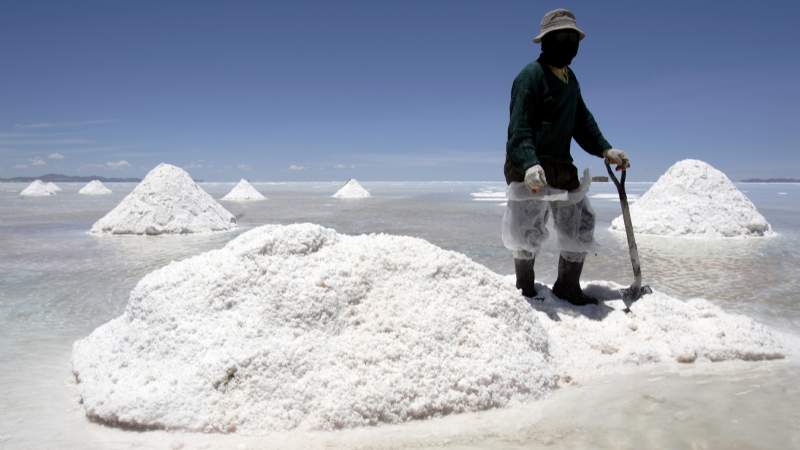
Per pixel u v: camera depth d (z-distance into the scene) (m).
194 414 2.13
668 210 10.60
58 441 2.06
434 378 2.36
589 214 3.59
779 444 2.01
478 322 2.69
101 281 5.97
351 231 11.24
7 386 2.69
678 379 2.72
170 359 2.43
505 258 7.40
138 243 9.60
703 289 5.29
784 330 3.76
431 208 20.12
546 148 3.44
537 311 3.40
